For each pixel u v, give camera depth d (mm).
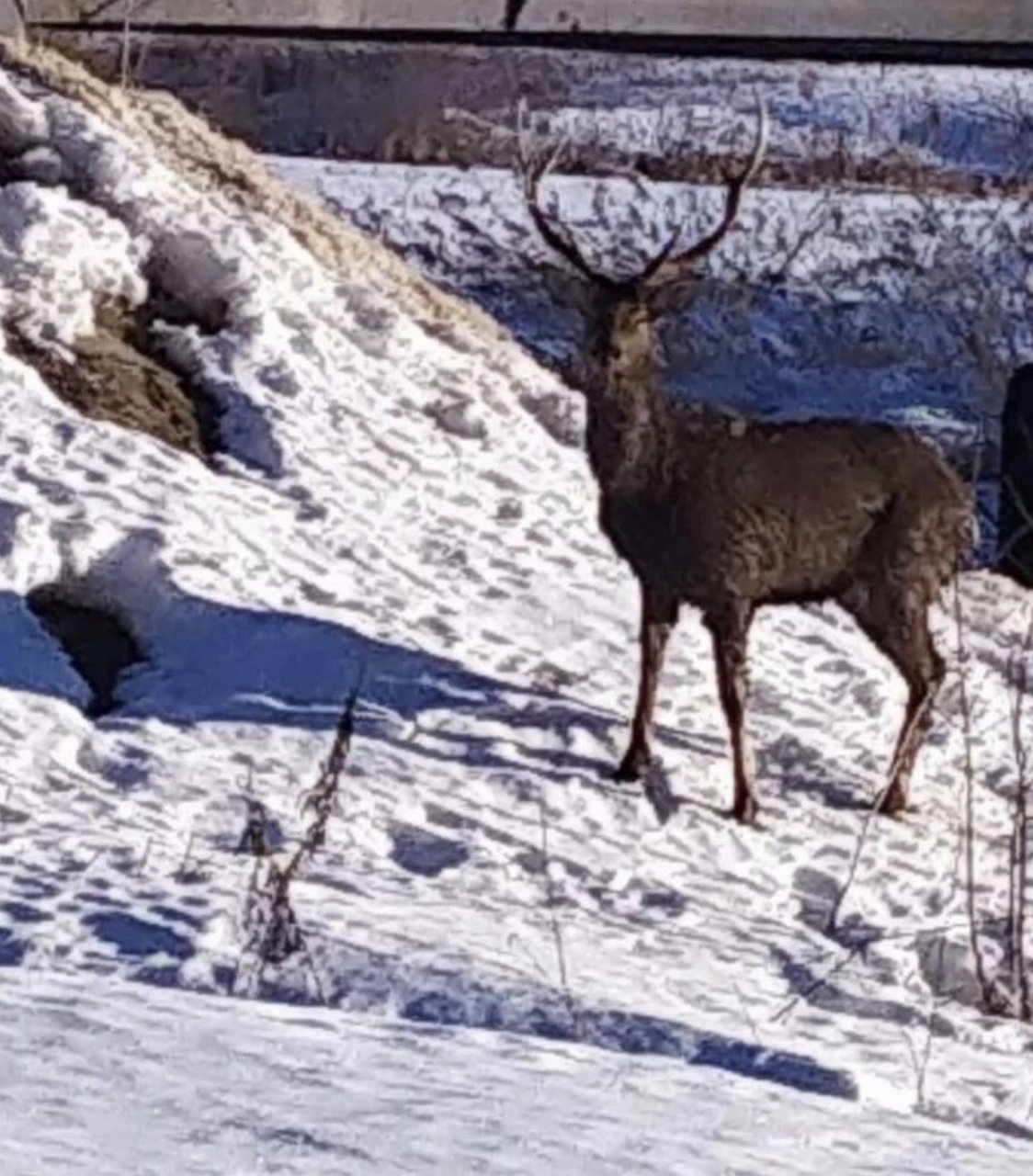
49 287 18891
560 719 15406
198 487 17359
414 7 26297
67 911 11188
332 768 12430
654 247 33812
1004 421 20141
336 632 16016
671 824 14398
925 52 26438
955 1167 6754
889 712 16547
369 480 18453
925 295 32062
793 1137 6867
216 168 21922
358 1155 5996
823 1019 11273
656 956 12109
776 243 33812
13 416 17516
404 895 12438
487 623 16812
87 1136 5895
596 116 40406
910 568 15250
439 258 33344
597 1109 6895
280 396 19000
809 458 15016
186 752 14352
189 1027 7375
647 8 26375
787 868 14180
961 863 14492
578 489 19531
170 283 19844
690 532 14750
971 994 12859
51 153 20562
